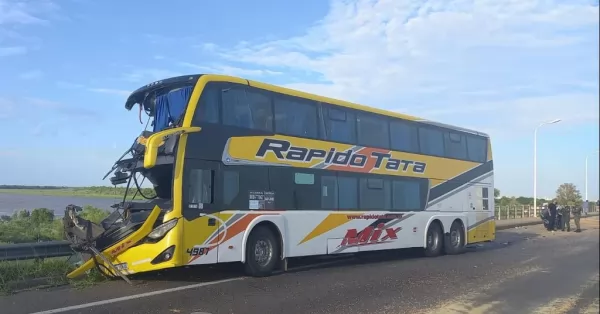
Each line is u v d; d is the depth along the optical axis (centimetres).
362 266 1316
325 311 775
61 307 758
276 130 1150
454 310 787
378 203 1397
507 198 4459
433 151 1630
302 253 1173
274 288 958
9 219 1978
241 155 1070
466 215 1741
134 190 1049
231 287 956
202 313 738
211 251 993
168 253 934
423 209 1555
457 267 1299
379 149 1421
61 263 1038
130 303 795
